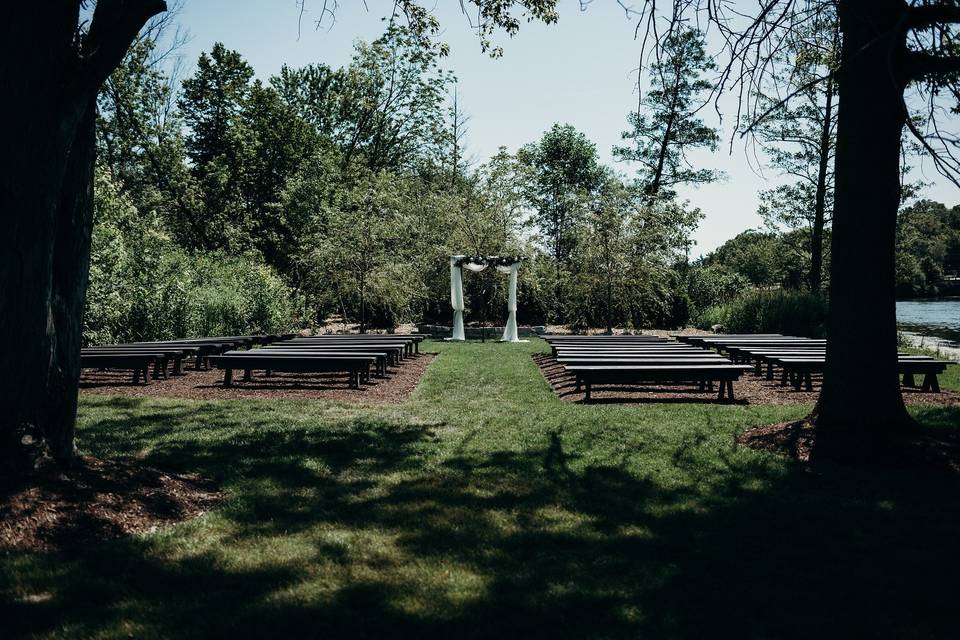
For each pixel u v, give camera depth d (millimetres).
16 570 3631
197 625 3121
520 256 24594
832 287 6984
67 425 4965
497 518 4652
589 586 3564
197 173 34906
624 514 4742
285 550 4059
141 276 16203
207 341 13789
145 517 4543
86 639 2977
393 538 4273
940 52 6461
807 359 11039
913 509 4867
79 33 4727
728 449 6676
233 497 5105
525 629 3100
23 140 4422
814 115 21812
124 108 30625
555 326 28781
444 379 12242
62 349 4941
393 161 38812
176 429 7559
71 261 5020
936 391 10883
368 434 7363
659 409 8961
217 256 23984
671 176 35438
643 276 24719
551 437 7250
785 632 3088
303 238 27078
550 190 45438
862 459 6168
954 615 3271
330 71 38969
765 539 4277
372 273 23766
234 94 33875
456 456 6430
